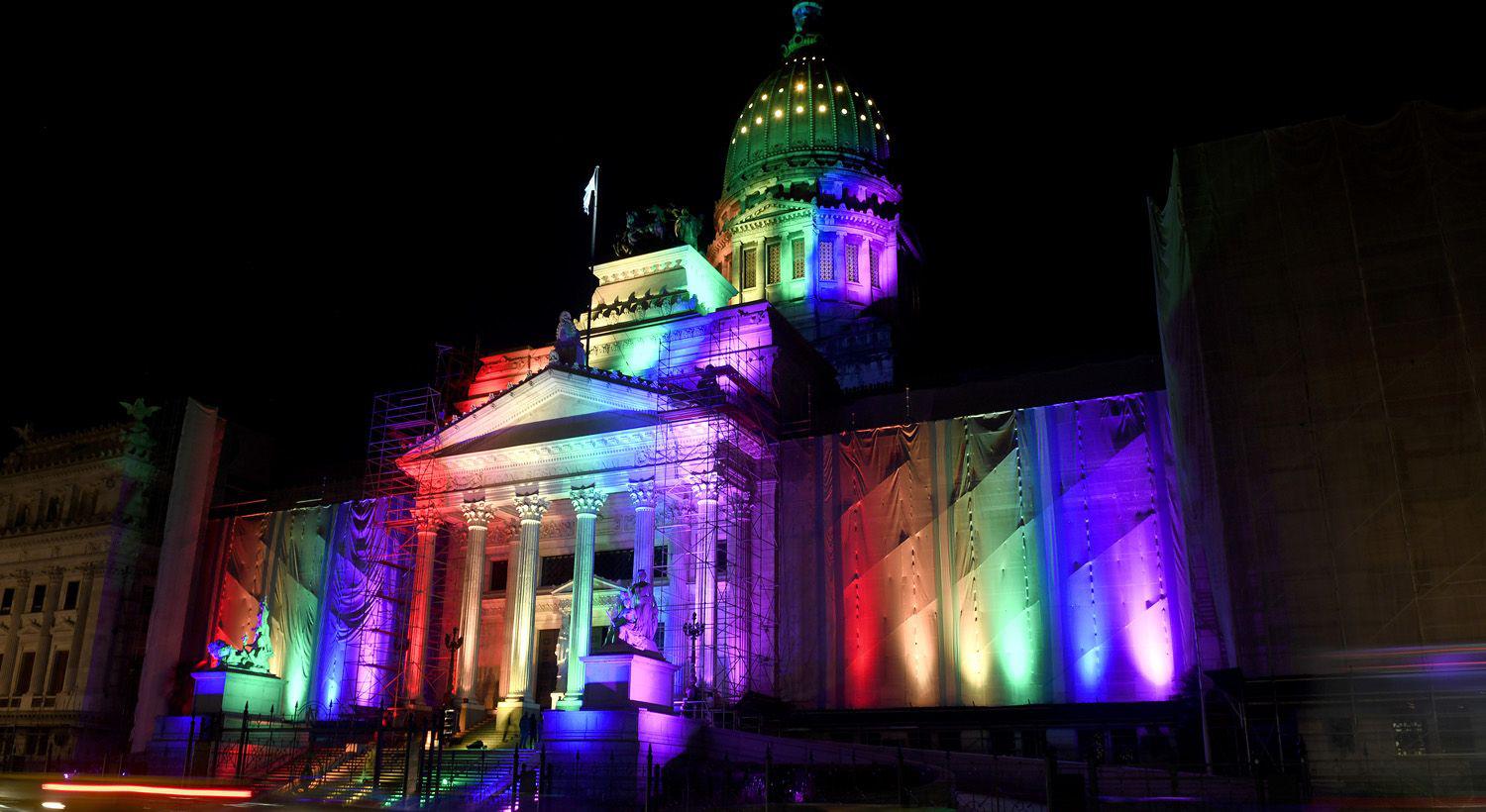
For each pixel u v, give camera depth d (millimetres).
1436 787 36938
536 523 65438
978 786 45781
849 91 97062
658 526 66250
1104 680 54656
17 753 75188
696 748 48375
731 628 60719
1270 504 42219
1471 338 41625
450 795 46406
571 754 46250
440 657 70750
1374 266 43500
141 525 79625
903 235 93875
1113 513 56781
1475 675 38375
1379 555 40594
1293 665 40344
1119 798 39531
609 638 51938
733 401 62500
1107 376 63969
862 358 85312
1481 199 42969
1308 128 45594
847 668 59875
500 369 77750
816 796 42406
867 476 62688
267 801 45938
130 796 45812
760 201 91750
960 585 58812
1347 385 42562
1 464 86312
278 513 77375
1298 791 37656
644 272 77438
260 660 62875
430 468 68875
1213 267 45312
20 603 80125
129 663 77062
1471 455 40562
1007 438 60094
